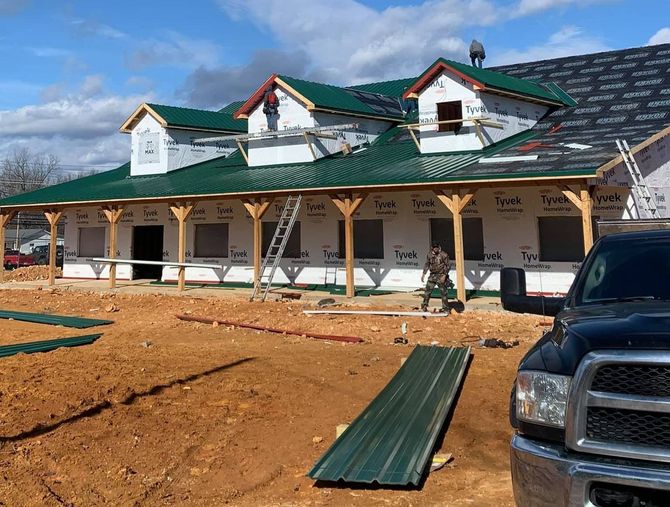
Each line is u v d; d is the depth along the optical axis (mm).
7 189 84062
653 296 4223
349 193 16953
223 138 23047
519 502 3266
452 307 14922
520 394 3455
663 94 19125
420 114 19359
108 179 27125
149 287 22203
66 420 6723
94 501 4770
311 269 20891
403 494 4770
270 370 9156
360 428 6105
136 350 10969
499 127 18312
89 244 26578
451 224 18500
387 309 15422
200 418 6891
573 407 3094
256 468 5516
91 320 15211
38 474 5270
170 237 24172
